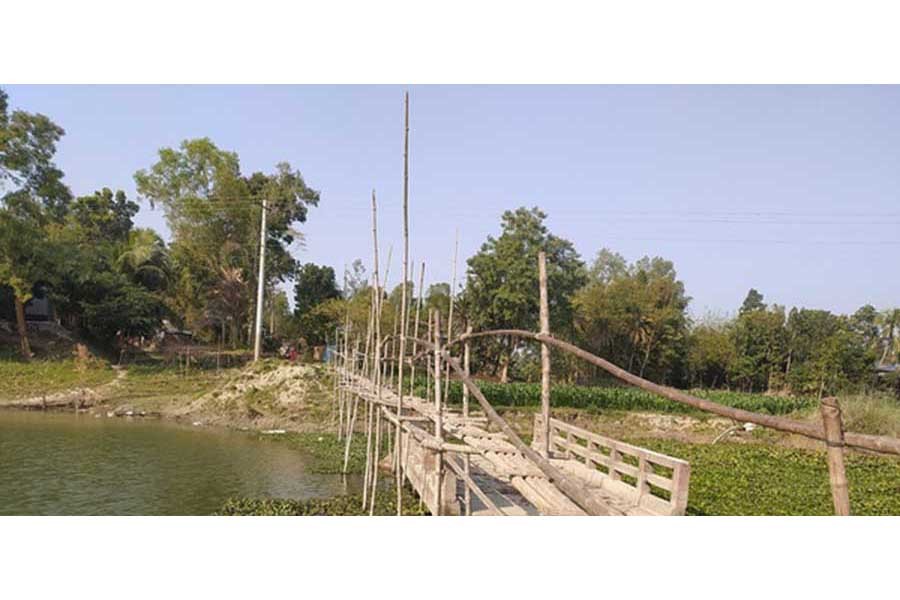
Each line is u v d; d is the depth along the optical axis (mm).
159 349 42344
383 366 21609
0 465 17469
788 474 16641
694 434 27031
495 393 29875
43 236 35031
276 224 44500
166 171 42188
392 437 19062
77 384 31328
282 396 28109
